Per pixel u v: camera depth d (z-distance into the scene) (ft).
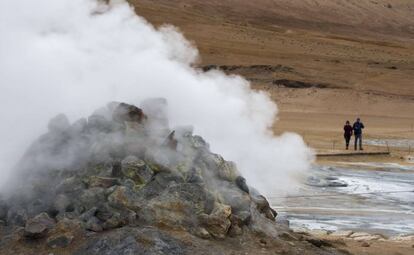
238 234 38.50
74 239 35.94
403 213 59.93
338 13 291.58
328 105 168.55
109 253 34.24
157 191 39.09
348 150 100.01
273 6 278.05
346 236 48.78
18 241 36.19
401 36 285.23
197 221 37.99
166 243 35.14
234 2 271.49
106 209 37.37
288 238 40.60
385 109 169.07
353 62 218.18
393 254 42.55
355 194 67.72
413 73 213.66
